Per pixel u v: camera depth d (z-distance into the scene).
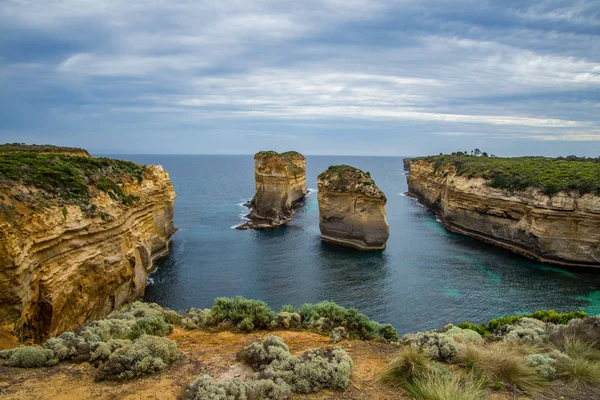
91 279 22.77
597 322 10.70
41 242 18.62
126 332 11.02
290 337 11.27
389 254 46.16
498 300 31.91
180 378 7.63
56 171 23.09
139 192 33.94
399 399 6.91
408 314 29.19
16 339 15.86
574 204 40.03
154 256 42.12
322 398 6.91
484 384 7.38
